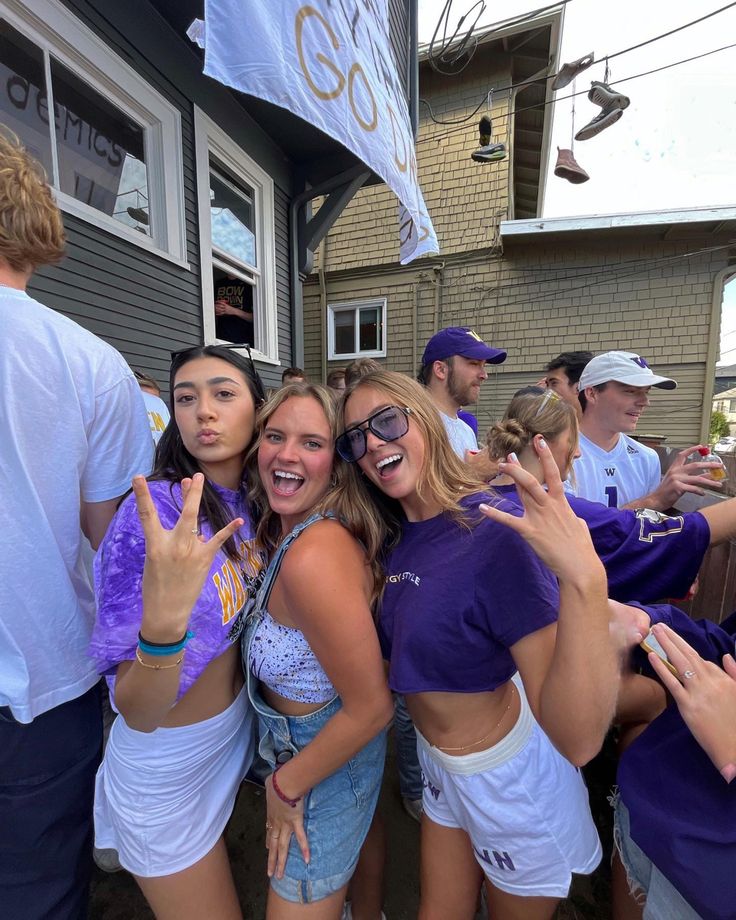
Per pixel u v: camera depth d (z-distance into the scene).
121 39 2.87
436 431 1.03
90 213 2.75
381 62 2.98
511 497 1.35
